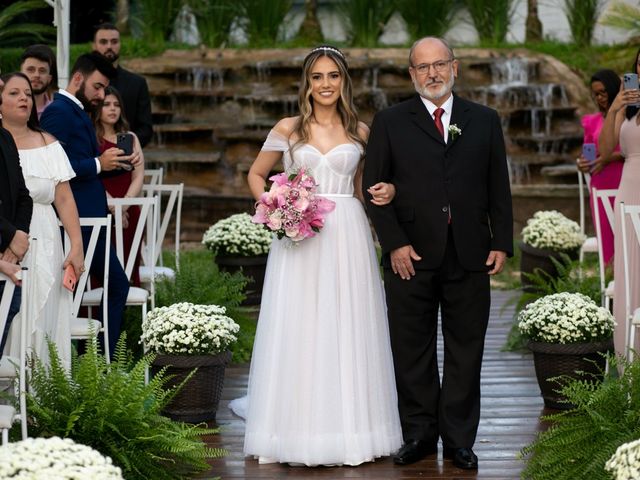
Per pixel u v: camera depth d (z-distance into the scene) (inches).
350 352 245.6
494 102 684.1
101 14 794.8
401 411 248.7
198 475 236.5
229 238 442.9
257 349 252.8
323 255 247.3
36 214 250.1
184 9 765.3
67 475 161.9
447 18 771.4
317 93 250.1
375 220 241.3
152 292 339.0
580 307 295.0
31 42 720.3
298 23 827.4
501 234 240.2
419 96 243.8
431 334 246.7
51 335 251.6
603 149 372.5
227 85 698.2
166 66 698.2
